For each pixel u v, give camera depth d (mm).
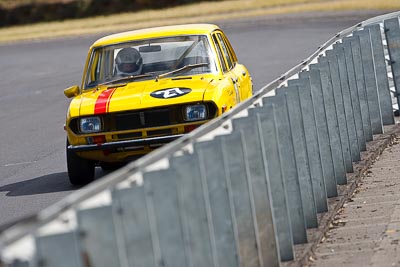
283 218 25984
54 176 49656
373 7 158625
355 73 44844
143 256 17234
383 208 33125
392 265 25688
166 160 20234
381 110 51438
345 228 30734
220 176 21703
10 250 14477
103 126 43875
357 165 40875
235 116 25391
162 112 43594
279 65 97562
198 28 47969
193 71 46125
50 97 94188
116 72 46656
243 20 163750
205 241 20469
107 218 15914
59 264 14633
